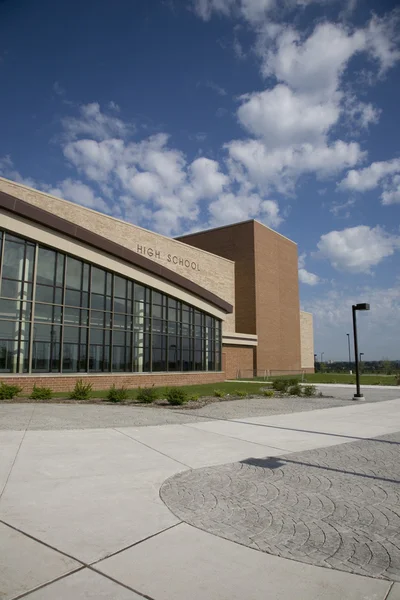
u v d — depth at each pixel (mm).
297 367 62344
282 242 61844
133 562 3893
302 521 4957
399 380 35312
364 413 15047
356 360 21094
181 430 10828
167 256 42250
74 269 24875
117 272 27031
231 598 3344
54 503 5402
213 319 37500
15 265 21969
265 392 21984
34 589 3391
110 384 25953
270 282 57750
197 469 7234
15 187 28594
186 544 4297
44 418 12250
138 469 7121
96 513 5098
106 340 26391
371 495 5926
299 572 3766
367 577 3695
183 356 33125
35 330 22547
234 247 56500
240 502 5586
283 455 8375
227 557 4031
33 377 22047
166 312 31656
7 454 7805
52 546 4180
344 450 8883
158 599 3307
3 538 4332
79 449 8398
